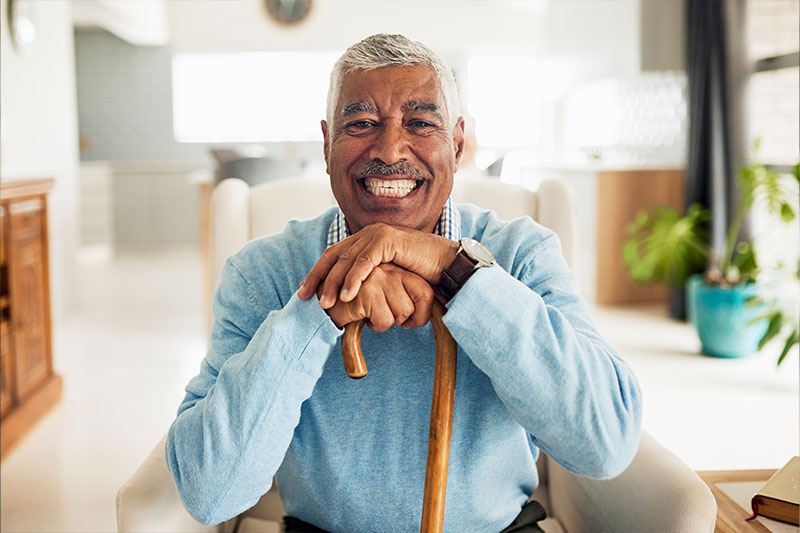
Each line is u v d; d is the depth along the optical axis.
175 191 8.96
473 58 9.89
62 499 2.56
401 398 1.11
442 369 0.98
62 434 3.14
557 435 0.96
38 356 3.36
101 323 5.21
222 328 1.18
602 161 6.45
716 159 4.64
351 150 1.09
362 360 0.98
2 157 4.43
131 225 8.95
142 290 6.54
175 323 5.19
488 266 0.97
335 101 1.11
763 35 4.88
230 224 1.61
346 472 1.12
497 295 0.95
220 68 9.88
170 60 9.72
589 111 7.64
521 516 1.19
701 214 4.75
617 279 5.37
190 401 1.11
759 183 3.99
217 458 0.99
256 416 0.98
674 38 5.39
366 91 1.08
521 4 9.59
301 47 9.77
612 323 4.84
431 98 1.08
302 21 9.72
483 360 0.95
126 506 1.03
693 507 1.00
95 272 7.61
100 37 9.69
